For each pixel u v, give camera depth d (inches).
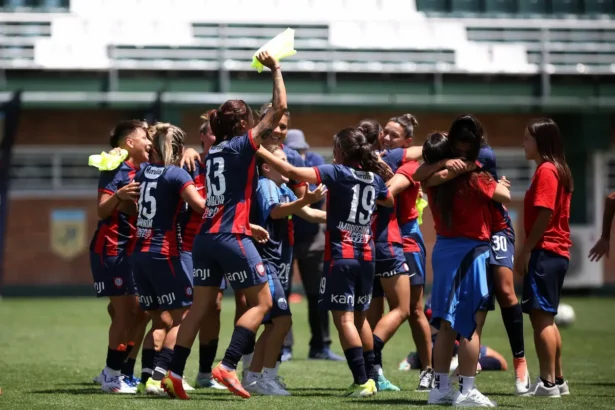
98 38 2608.3
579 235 2751.0
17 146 2652.6
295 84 2711.6
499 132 2819.9
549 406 797.2
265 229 890.7
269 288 872.9
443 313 786.2
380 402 808.9
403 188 922.7
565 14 2925.7
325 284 847.7
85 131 2684.5
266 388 884.6
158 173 851.4
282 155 898.1
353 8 2837.1
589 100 2743.6
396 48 2743.6
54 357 1238.9
